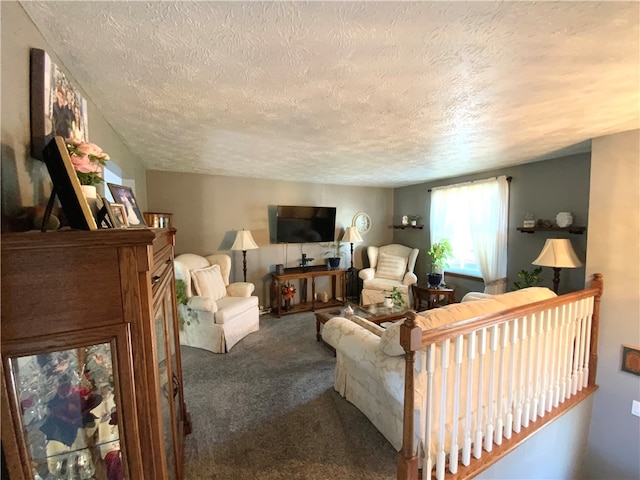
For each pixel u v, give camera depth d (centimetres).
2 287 66
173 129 213
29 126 93
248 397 234
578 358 230
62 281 71
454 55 118
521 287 324
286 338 354
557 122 199
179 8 90
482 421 173
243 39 107
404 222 529
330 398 233
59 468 78
